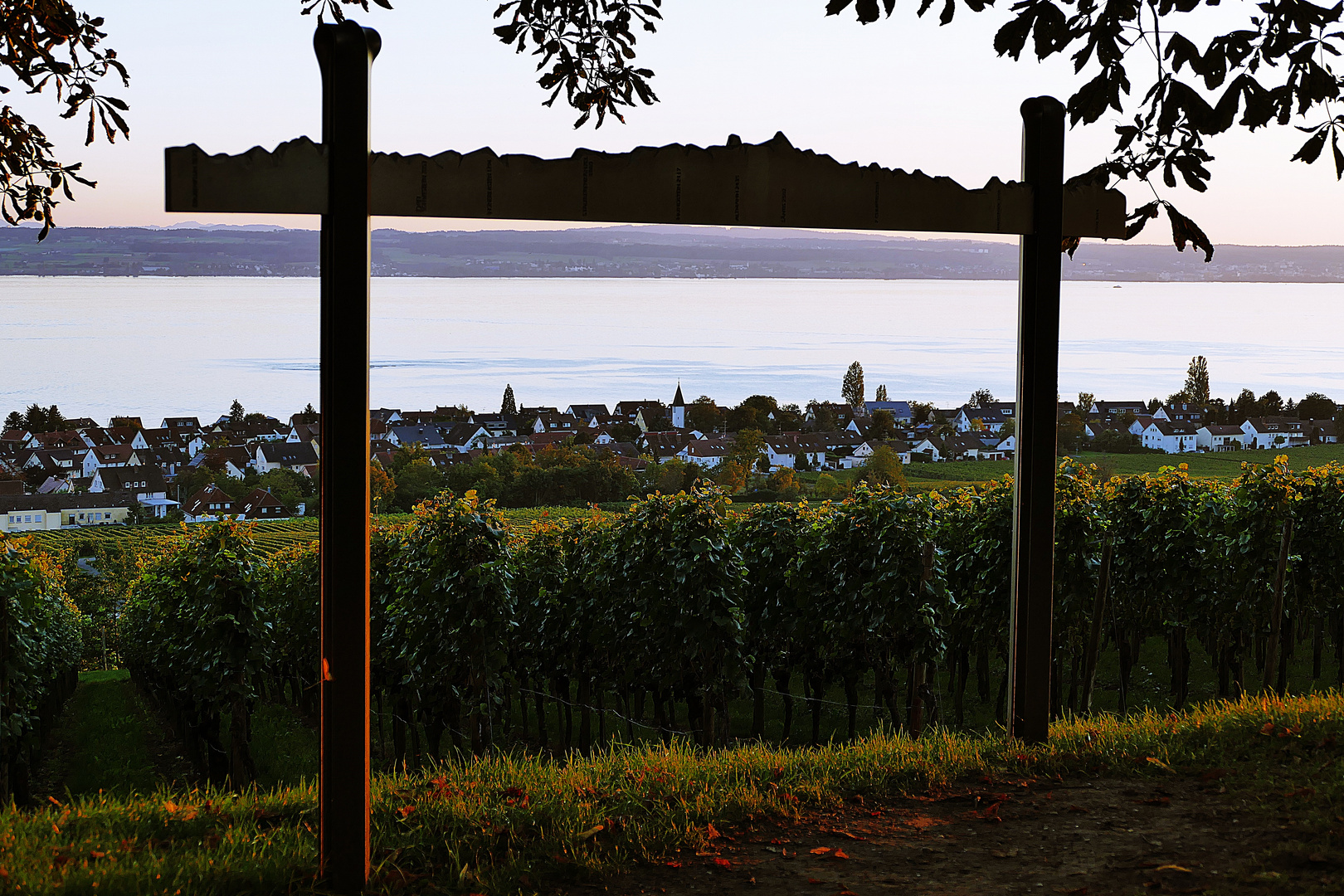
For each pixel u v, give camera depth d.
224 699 14.60
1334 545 14.77
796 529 16.36
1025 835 4.40
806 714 18.62
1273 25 3.91
